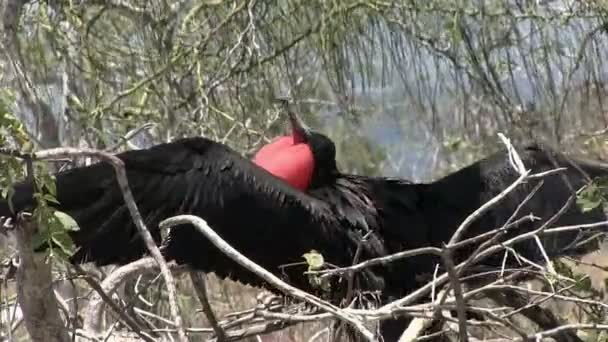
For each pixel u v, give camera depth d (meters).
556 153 11.12
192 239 9.92
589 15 15.28
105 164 9.70
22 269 9.00
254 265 7.92
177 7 15.60
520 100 15.07
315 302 7.76
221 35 15.28
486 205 7.95
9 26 12.20
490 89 14.97
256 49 14.45
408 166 20.14
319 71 15.95
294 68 15.34
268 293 13.54
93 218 9.64
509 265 10.56
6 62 12.51
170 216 9.88
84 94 15.17
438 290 10.49
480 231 10.84
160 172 9.88
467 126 17.11
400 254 7.95
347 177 11.21
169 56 14.89
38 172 8.09
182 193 9.91
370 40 15.27
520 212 10.73
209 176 9.94
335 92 15.54
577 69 15.24
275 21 15.30
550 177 10.89
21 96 13.23
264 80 14.89
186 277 14.63
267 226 10.10
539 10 15.30
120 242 9.73
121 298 11.80
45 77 14.47
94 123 14.44
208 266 10.05
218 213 9.95
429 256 10.80
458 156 19.20
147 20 15.28
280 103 13.75
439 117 17.20
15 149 7.95
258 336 12.09
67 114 14.52
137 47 15.39
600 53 15.31
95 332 11.17
